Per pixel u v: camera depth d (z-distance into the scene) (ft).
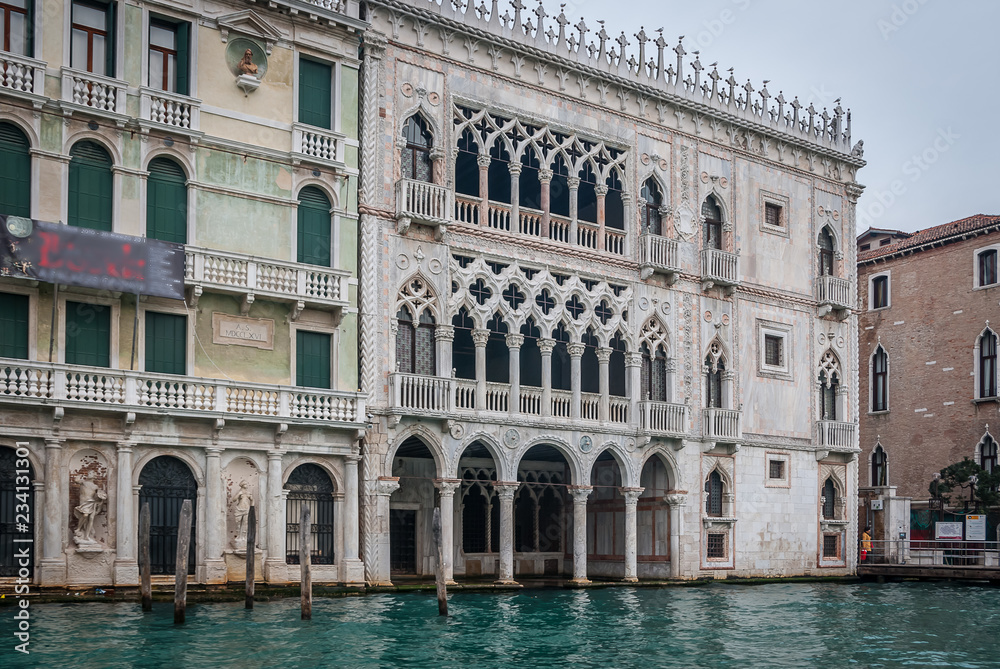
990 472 161.38
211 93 94.02
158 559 88.07
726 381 128.98
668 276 124.16
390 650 68.28
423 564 118.73
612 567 125.29
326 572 96.17
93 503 84.53
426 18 106.63
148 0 90.74
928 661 69.56
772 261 135.95
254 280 93.40
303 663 63.00
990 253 168.86
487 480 120.78
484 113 111.24
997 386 164.76
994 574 127.54
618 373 125.08
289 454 94.94
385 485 100.07
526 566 128.26
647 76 124.88
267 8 96.89
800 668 66.39
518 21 114.11
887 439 182.60
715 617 89.66
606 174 120.98
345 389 98.78
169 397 88.53
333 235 99.71
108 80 87.71
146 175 89.76
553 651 70.38
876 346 186.80
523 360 128.77
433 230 106.01
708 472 125.39
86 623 72.49
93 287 84.99
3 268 80.53
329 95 101.50
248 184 95.25
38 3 85.35
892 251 184.03
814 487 136.77
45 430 82.43
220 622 75.05
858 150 147.54
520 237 112.47
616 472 125.29
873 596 112.98
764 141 136.36
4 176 83.41
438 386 103.60
